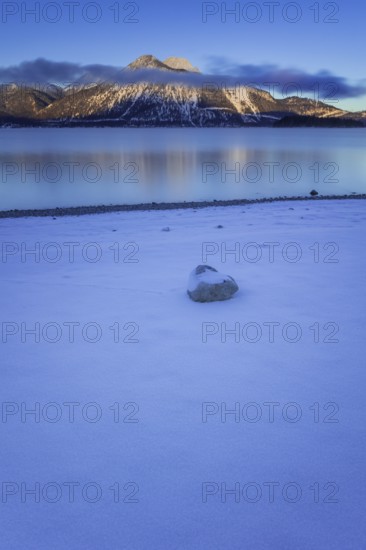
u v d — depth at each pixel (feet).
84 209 51.90
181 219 38.83
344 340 12.29
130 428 8.52
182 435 8.29
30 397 9.70
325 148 190.80
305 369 10.72
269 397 9.53
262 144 234.58
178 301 15.70
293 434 8.29
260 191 70.85
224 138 353.92
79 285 18.04
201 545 6.05
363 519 6.46
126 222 37.93
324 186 76.13
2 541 6.14
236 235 28.99
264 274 18.89
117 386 10.07
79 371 10.80
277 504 6.70
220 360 11.23
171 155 154.10
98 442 8.14
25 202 61.21
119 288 17.47
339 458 7.66
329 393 9.68
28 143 261.03
